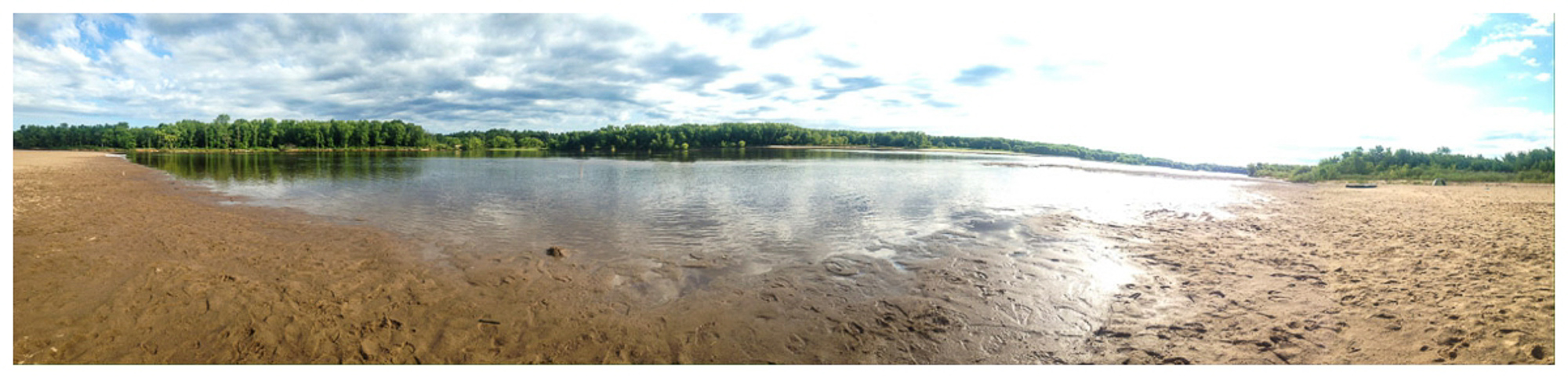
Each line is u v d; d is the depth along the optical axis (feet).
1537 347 16.35
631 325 18.83
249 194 53.78
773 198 53.62
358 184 66.90
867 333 18.52
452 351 16.90
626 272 24.82
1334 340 17.63
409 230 34.32
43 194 48.98
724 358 16.75
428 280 23.32
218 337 17.49
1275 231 35.81
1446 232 34.63
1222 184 74.28
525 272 24.66
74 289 21.26
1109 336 18.42
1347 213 44.21
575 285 22.93
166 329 17.94
